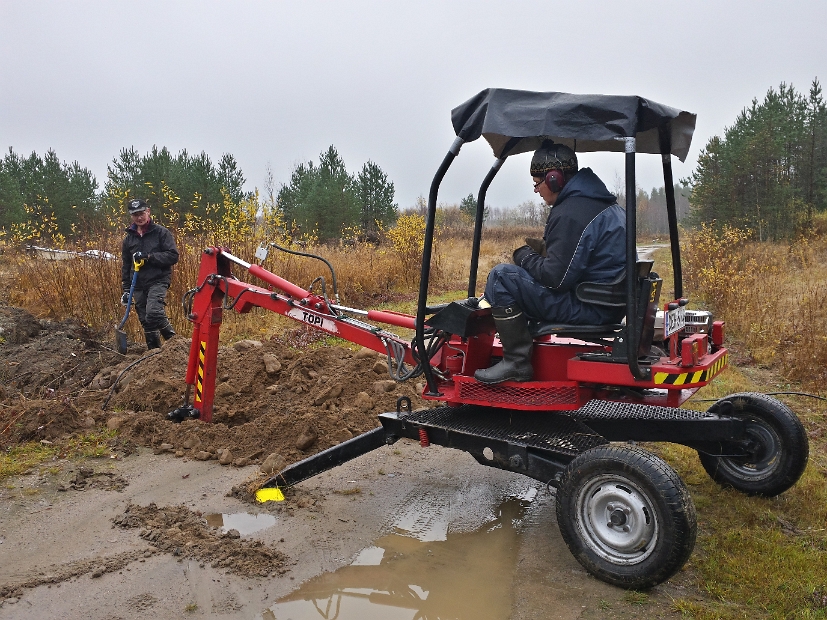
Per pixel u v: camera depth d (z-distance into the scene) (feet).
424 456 17.48
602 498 10.88
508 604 10.57
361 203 110.93
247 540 12.37
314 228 96.22
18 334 26.25
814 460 16.40
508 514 14.02
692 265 47.80
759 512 13.52
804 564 11.39
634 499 10.53
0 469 15.20
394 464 16.87
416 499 14.74
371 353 23.02
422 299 13.00
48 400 18.84
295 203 111.14
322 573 11.46
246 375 21.39
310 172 113.91
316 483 15.51
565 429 12.93
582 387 12.46
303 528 13.11
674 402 13.08
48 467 15.62
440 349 14.48
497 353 14.51
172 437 17.33
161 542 12.18
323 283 16.61
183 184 83.25
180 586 10.85
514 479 15.96
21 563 11.42
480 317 13.03
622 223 12.12
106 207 51.31
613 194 12.46
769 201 91.25
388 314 15.16
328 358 22.80
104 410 19.21
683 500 10.09
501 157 15.74
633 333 11.21
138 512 13.28
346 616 10.17
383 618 10.15
